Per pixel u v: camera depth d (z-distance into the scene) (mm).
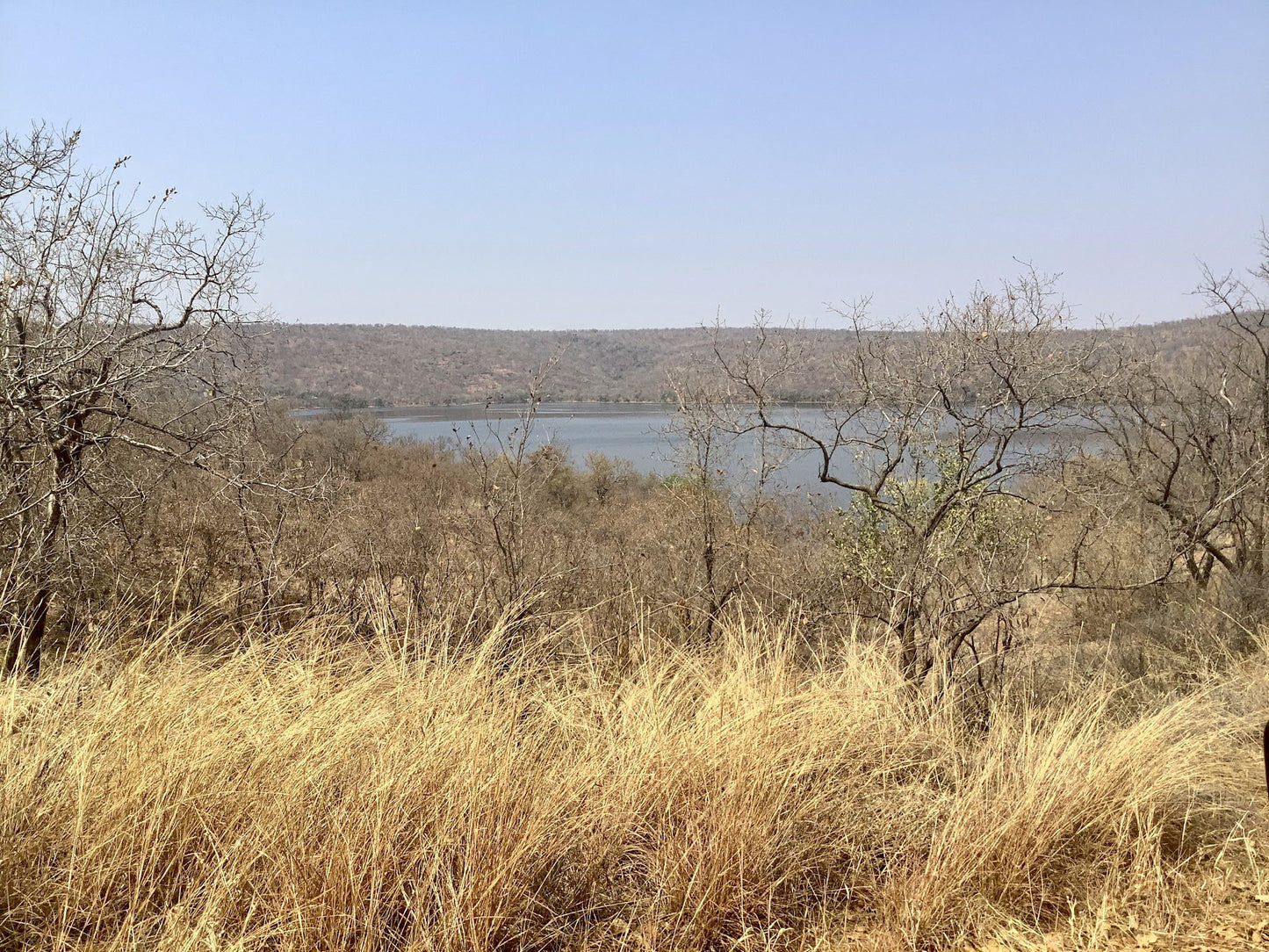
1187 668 6605
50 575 4922
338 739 3158
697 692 4410
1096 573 8562
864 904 3262
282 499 6797
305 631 4250
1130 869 3416
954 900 3178
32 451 5352
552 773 3303
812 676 4836
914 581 6312
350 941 2598
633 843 3340
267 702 3455
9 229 5336
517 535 7332
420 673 3746
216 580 6223
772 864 3230
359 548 7215
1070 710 4848
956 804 3607
